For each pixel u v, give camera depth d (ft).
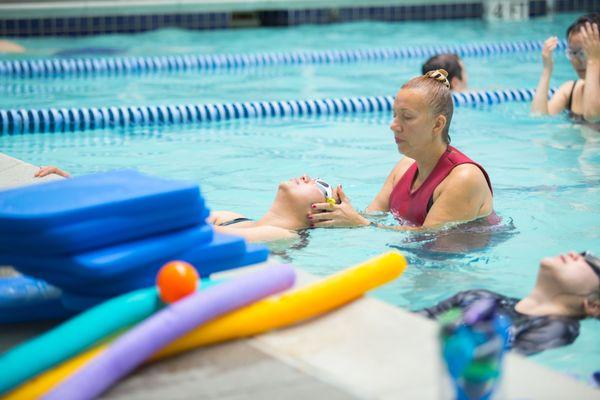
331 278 9.48
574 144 20.65
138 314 8.64
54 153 20.89
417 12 45.14
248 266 10.52
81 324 8.33
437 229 14.33
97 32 41.63
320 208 14.57
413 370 8.05
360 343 8.65
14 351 8.06
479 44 36.96
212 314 8.52
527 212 15.57
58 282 9.18
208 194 17.17
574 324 10.87
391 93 28.35
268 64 34.65
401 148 14.42
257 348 8.59
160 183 9.78
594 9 46.60
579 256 11.37
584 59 22.93
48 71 32.48
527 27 42.24
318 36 40.47
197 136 22.79
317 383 7.84
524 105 25.75
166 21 42.47
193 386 7.84
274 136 22.63
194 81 30.94
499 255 13.53
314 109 25.62
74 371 7.92
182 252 9.64
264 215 15.33
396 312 9.41
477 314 7.20
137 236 9.34
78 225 8.80
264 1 43.14
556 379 7.94
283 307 9.01
